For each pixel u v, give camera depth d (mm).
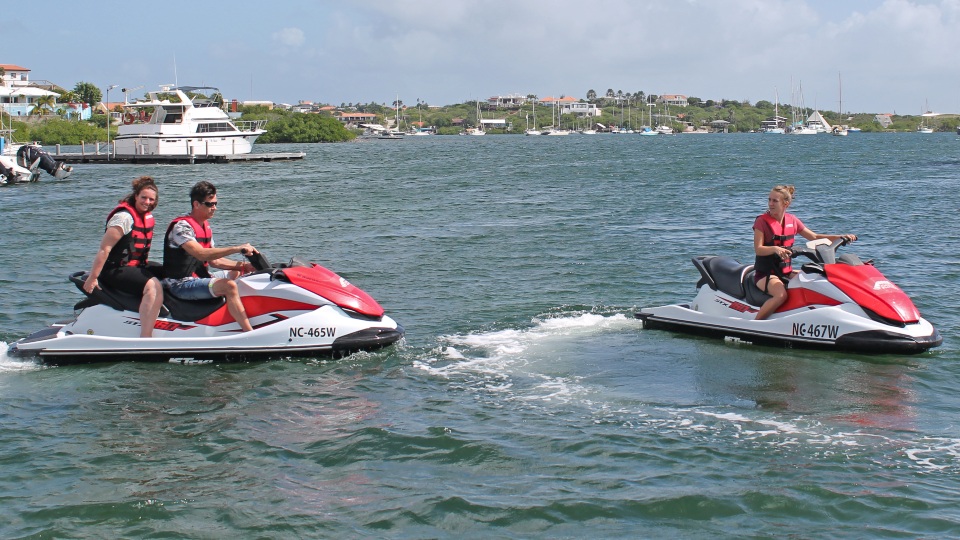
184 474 6344
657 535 5371
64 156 63156
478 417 7430
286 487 6117
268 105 144125
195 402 7914
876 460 6414
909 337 9086
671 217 22688
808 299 9602
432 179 40281
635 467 6348
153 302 9234
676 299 12266
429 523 5574
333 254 16938
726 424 7191
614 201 27531
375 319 9648
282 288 9320
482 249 17250
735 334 9859
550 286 13281
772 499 5793
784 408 7578
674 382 8367
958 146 90875
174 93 66375
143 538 5418
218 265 9781
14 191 37125
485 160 61219
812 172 42750
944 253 16031
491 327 10680
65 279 14273
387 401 7891
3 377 8688
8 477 6297
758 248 9688
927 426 7117
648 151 78375
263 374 8727
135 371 8859
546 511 5691
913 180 36312
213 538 5418
